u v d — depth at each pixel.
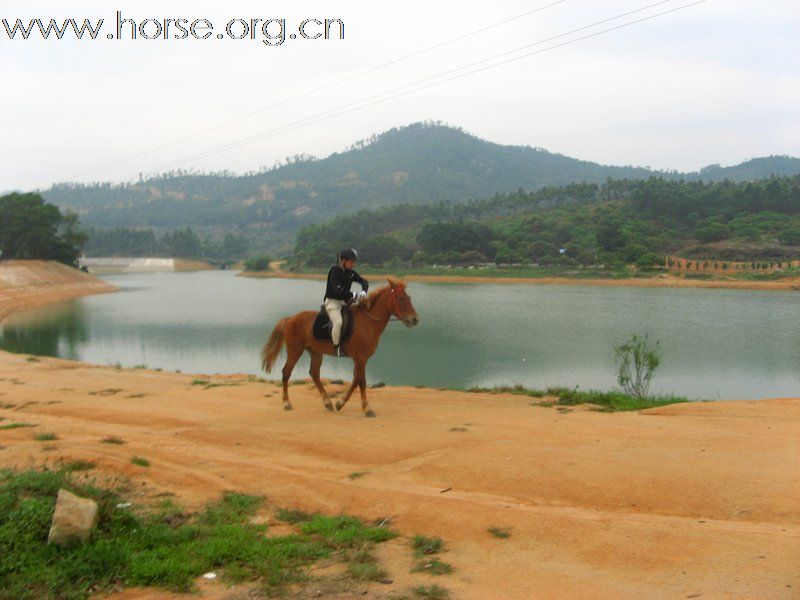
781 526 5.24
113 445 8.51
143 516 5.61
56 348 39.22
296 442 8.73
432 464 7.36
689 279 95.81
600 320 50.09
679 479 6.38
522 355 34.06
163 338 43.62
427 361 32.56
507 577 4.49
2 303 69.12
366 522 5.74
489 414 10.23
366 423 9.86
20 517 4.99
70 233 116.69
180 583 4.35
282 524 5.71
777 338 39.56
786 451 7.16
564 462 7.10
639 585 4.28
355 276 11.00
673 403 11.73
